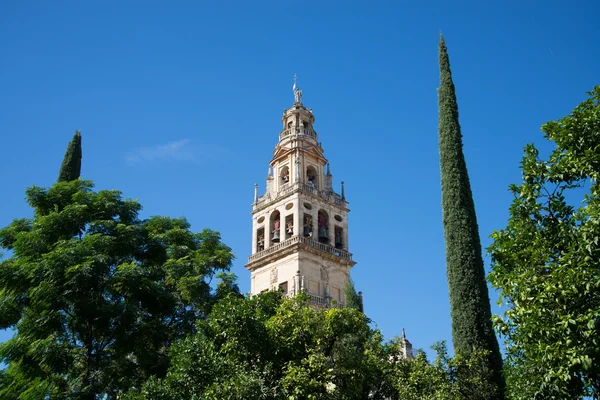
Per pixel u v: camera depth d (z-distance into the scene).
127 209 48.22
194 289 44.03
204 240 50.81
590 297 22.66
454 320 39.97
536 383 23.97
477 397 36.03
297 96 91.81
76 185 48.91
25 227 46.41
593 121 24.81
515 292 25.06
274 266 78.56
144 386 32.25
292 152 84.81
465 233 41.31
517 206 26.52
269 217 82.81
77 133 62.59
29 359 39.59
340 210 84.44
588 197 24.50
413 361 39.41
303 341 34.09
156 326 42.94
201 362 31.31
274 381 31.83
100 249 42.16
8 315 40.72
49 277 39.22
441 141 45.34
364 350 36.59
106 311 39.41
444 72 48.16
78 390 38.09
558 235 25.16
